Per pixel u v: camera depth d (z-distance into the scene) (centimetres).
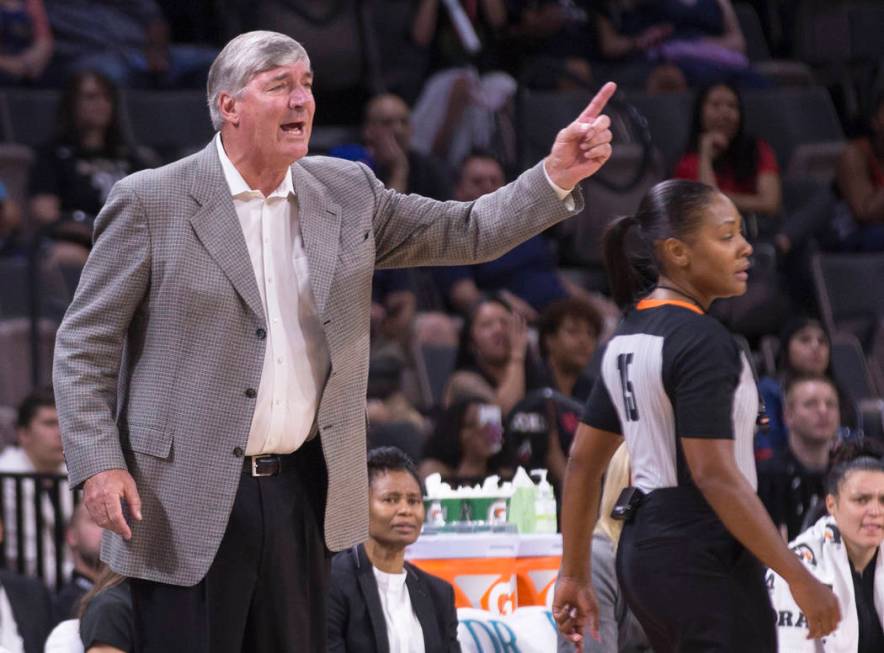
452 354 2678
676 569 1206
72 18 3300
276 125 1092
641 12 3612
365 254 1141
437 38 3475
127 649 1449
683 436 1195
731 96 3136
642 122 3133
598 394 1281
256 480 1100
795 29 4025
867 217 3278
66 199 2881
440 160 3064
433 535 1641
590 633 1476
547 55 3525
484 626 1554
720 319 2859
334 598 1484
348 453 1120
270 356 1100
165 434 1080
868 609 1603
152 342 1093
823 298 3081
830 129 3631
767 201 3147
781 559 1170
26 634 1862
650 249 1271
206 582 1087
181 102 3269
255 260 1110
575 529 1303
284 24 3347
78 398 1070
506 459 2058
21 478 2092
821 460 2273
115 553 1096
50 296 2619
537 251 2894
